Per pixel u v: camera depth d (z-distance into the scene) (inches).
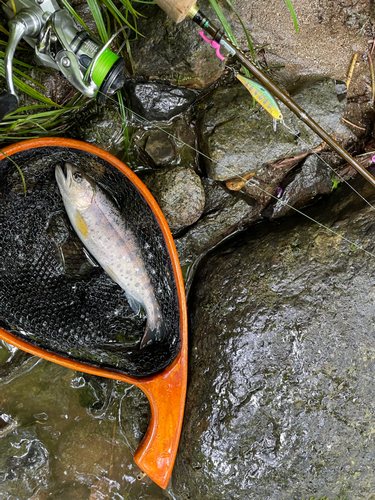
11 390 17.9
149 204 15.1
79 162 16.5
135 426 18.0
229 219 18.1
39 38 13.5
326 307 16.6
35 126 16.5
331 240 16.9
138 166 18.0
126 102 17.2
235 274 17.1
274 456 16.6
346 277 16.6
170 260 15.6
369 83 18.9
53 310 16.5
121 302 17.2
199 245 18.3
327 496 17.1
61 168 16.1
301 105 17.4
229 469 16.5
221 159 17.1
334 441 16.8
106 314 17.1
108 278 17.2
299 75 18.3
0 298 15.8
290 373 16.5
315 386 16.6
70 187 15.6
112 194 16.8
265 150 17.3
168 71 16.7
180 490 17.2
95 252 16.5
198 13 12.9
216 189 18.2
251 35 17.4
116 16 14.9
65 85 16.6
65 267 17.2
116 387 18.3
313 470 16.8
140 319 17.4
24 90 15.4
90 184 15.8
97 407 18.1
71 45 13.2
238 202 18.1
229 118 17.2
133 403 18.1
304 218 18.0
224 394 16.5
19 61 15.3
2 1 14.2
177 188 17.0
